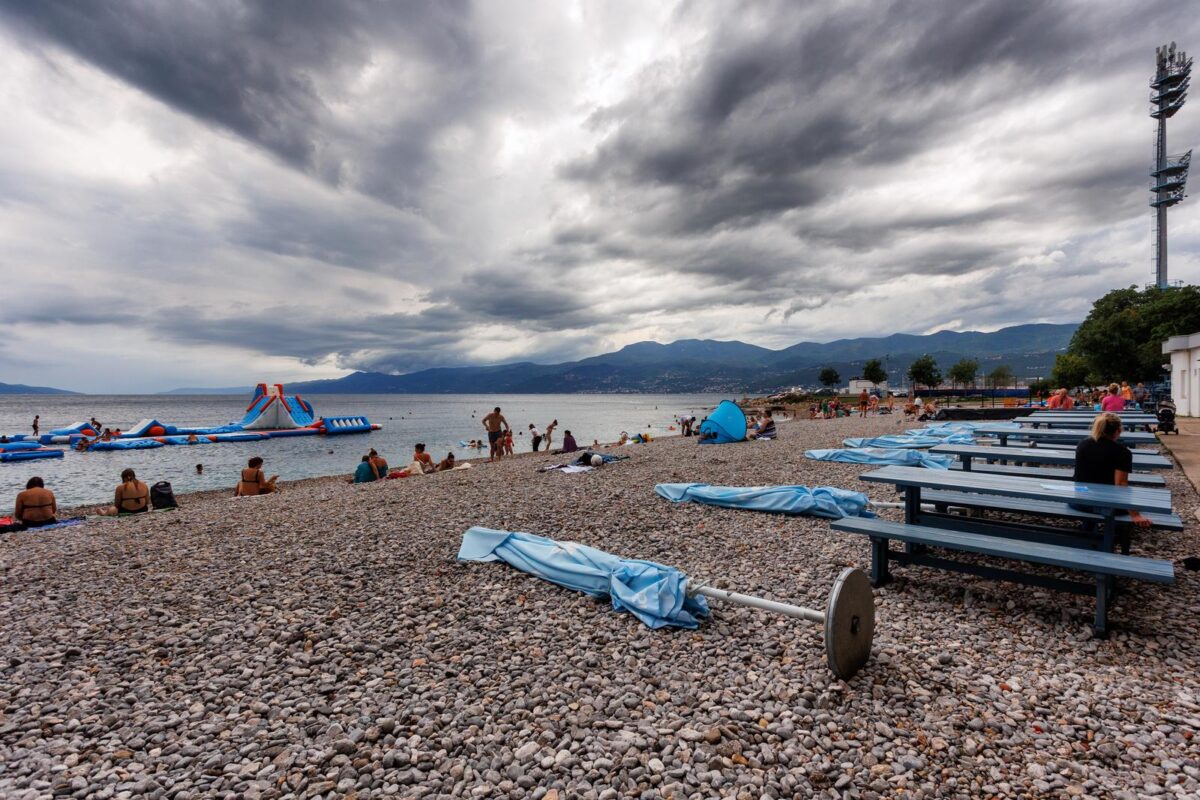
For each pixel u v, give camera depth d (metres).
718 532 7.92
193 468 28.52
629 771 3.06
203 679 4.21
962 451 8.09
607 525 8.48
